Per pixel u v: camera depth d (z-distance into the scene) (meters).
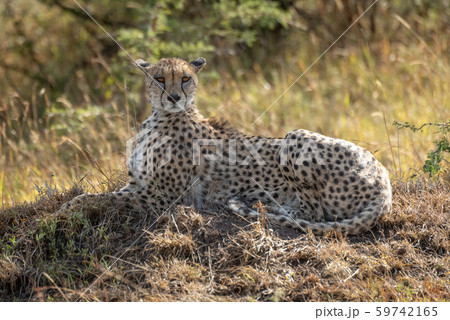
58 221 8.62
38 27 21.91
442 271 8.00
